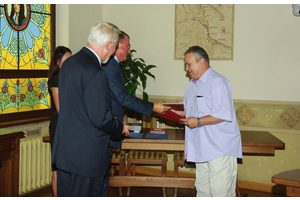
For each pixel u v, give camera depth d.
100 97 1.96
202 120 2.51
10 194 3.02
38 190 3.83
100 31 2.10
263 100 3.96
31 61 3.94
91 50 2.12
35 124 3.80
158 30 4.48
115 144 2.62
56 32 4.24
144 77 4.19
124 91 2.71
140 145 3.16
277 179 1.85
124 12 4.69
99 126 1.97
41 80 4.09
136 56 4.65
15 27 3.72
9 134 2.95
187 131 2.74
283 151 3.86
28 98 3.93
